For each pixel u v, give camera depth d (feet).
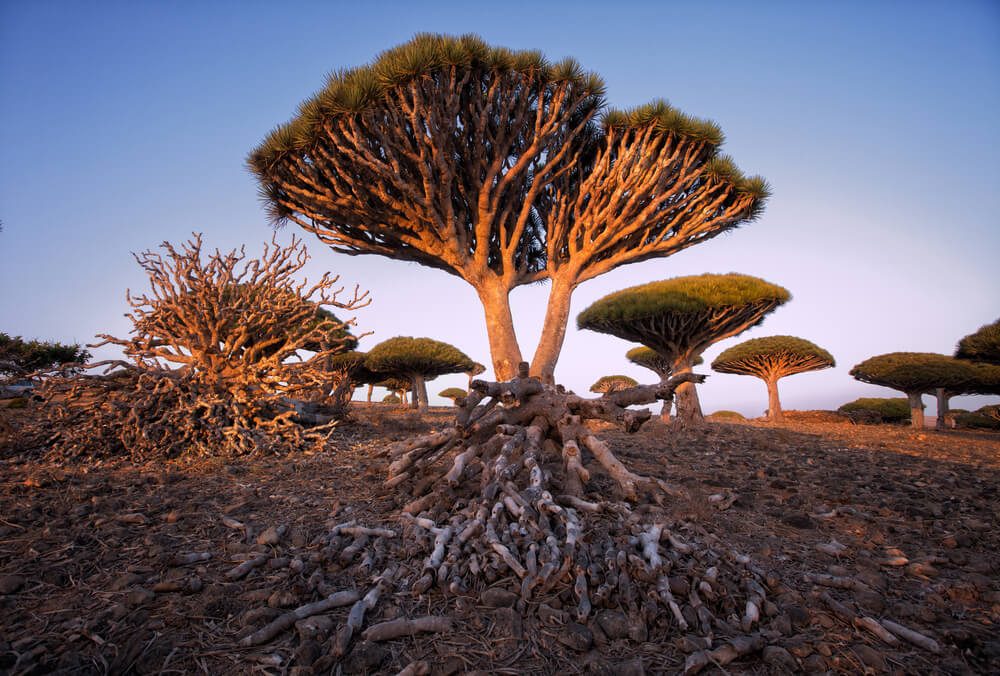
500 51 28.55
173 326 23.20
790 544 10.34
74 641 6.59
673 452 22.98
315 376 23.71
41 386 19.72
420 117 28.09
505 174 31.09
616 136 33.71
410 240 32.04
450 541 9.23
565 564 7.91
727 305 47.55
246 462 17.67
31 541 9.43
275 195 32.32
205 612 7.33
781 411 100.37
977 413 96.84
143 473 15.61
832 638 7.02
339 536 10.02
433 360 90.79
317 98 27.63
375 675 6.19
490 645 6.77
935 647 6.73
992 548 10.48
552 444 15.44
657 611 7.23
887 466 21.62
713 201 35.55
